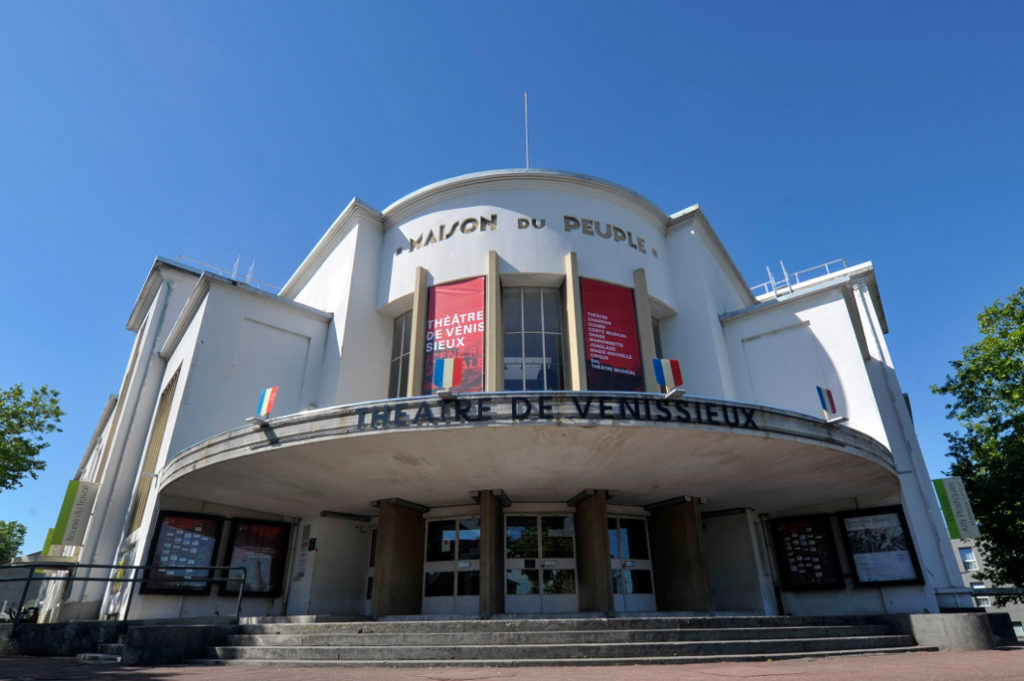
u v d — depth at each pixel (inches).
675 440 417.4
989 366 823.7
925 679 232.8
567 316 669.9
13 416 898.7
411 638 369.1
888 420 788.0
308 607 553.0
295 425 422.6
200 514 549.0
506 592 544.4
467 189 738.2
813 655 369.4
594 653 340.2
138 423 828.0
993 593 633.0
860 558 569.6
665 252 791.7
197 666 348.5
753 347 738.2
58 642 423.5
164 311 938.1
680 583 543.5
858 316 798.5
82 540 723.4
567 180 733.3
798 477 510.9
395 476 483.2
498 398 401.1
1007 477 751.1
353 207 770.2
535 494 545.3
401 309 733.9
